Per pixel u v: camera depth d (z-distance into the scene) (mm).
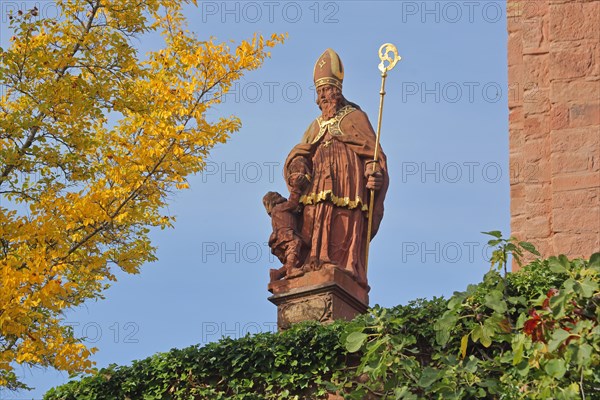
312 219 36812
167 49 37906
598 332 24688
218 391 33219
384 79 37938
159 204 35312
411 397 26484
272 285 36156
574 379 25141
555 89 30125
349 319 35594
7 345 34188
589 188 29391
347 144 37625
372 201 37094
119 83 36188
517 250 27516
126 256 36875
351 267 36281
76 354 32969
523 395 25625
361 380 32094
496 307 26703
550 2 30641
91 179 35625
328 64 38469
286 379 32438
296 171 37219
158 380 33656
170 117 35781
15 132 34938
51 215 34531
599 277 25875
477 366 26953
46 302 33000
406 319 30578
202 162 35531
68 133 35531
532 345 25312
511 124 30922
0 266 33219
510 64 31375
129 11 36812
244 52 36094
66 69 36531
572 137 29750
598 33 30234
